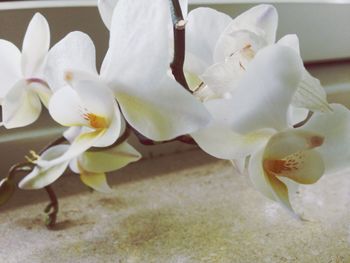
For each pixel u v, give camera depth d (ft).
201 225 1.05
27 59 0.70
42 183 0.62
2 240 1.00
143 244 0.98
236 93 0.51
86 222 1.08
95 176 0.74
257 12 0.59
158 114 0.53
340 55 1.71
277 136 0.52
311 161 0.55
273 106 0.51
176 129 0.52
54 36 1.21
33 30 0.68
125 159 0.69
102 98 0.54
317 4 1.61
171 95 0.52
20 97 0.70
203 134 0.54
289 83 0.50
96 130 0.58
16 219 1.10
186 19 0.63
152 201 1.19
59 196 1.22
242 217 1.09
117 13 0.55
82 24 1.24
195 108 0.51
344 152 0.58
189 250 0.95
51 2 1.26
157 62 0.52
